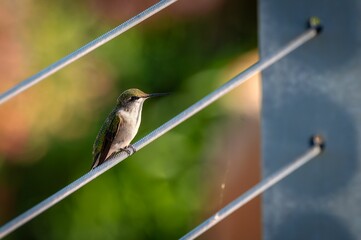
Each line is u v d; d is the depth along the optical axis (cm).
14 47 1104
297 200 334
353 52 330
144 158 1194
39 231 1199
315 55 332
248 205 843
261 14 335
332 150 331
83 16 1167
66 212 1198
